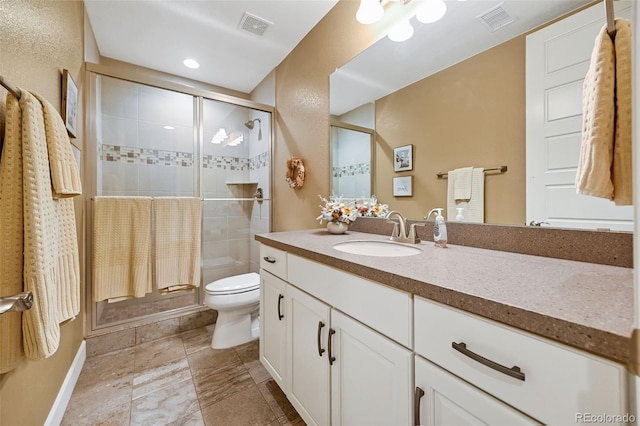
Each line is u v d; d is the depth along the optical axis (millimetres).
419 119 1357
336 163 1882
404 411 705
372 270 789
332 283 978
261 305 1554
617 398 392
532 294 555
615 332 389
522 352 491
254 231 2926
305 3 1805
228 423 1241
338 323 948
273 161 2654
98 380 1544
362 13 1423
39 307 703
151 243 2104
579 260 857
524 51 988
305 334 1140
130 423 1235
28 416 936
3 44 764
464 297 565
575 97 864
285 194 2479
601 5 818
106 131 2244
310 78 2102
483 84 1109
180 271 2201
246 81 2918
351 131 1752
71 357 1495
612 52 604
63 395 1294
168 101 2535
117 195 2309
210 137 2717
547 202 930
